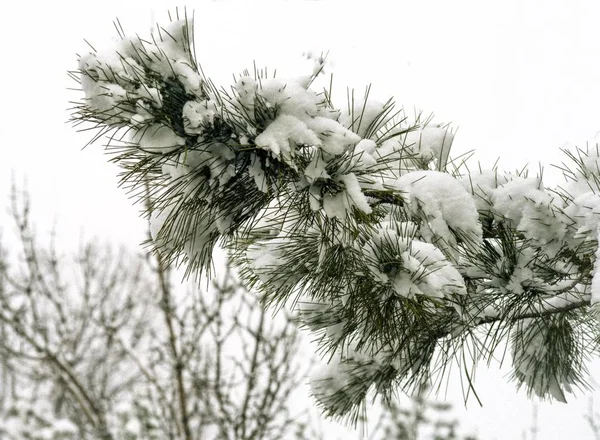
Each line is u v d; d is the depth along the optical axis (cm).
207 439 409
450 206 133
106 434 417
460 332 143
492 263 141
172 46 130
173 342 383
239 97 128
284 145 126
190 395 388
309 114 128
